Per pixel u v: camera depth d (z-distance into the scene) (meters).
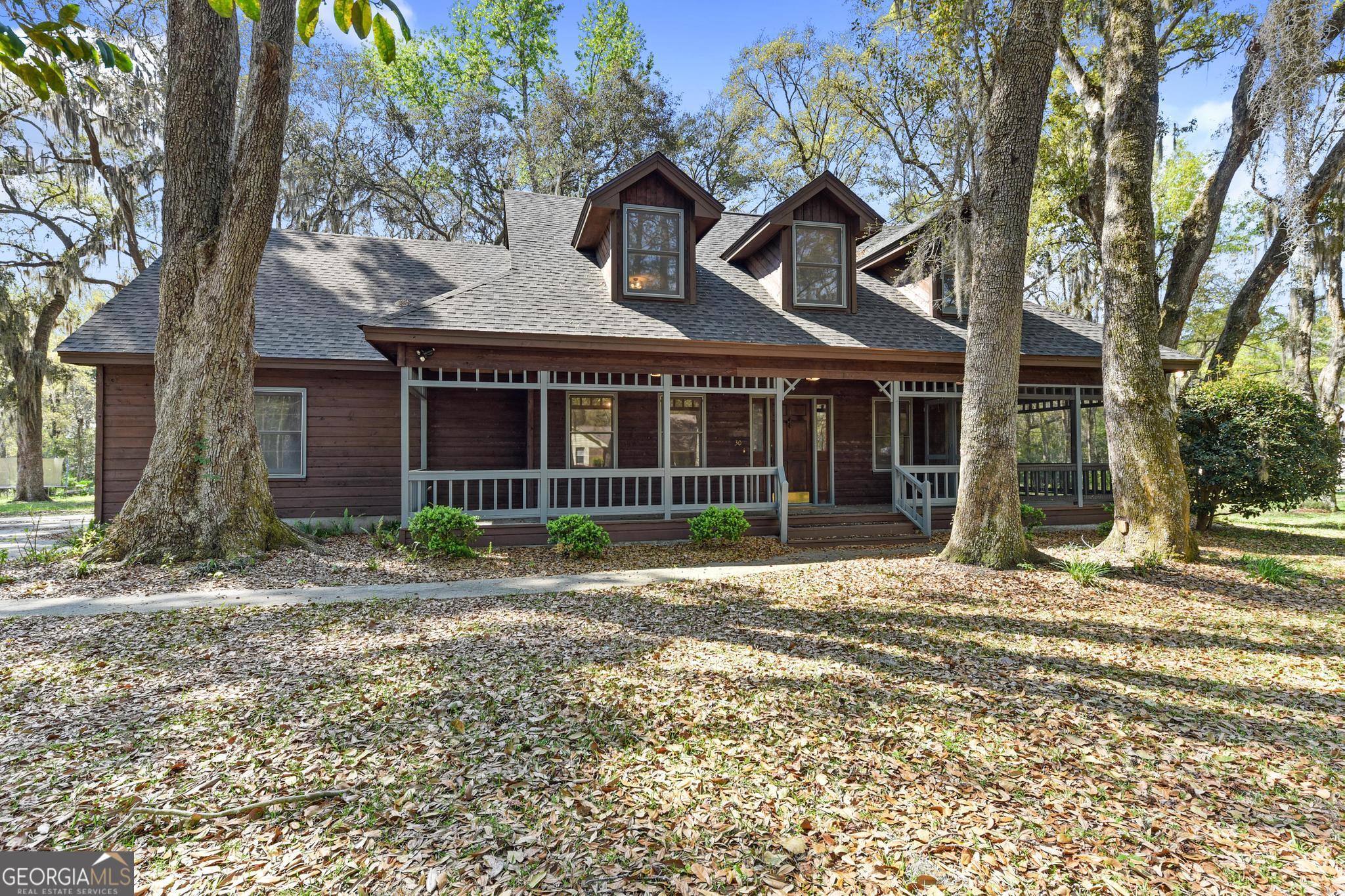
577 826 2.92
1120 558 8.65
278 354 11.29
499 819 2.96
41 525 13.55
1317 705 4.41
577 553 9.71
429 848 2.75
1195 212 15.66
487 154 27.41
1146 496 8.96
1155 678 4.85
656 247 12.20
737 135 29.16
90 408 39.25
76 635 5.68
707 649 5.39
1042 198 21.25
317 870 2.61
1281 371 20.66
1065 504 13.27
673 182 11.98
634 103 26.91
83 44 1.98
